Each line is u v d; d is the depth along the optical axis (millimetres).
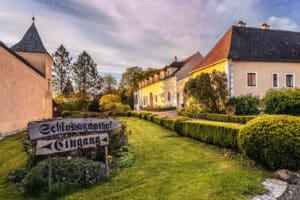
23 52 22109
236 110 17406
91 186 4410
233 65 19812
